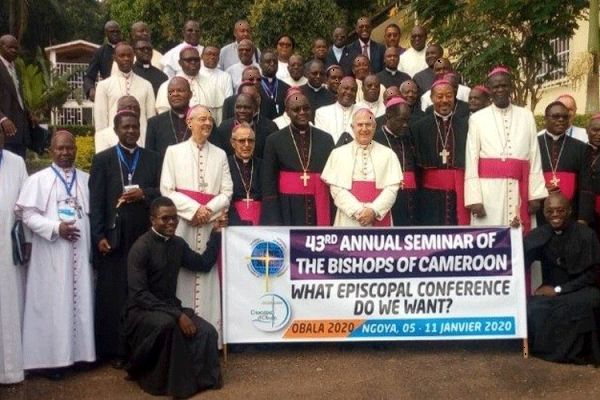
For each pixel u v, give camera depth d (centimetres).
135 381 691
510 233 751
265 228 735
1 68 933
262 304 734
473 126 793
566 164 822
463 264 747
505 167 776
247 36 1208
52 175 716
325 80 1087
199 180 738
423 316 745
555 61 1266
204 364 669
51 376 698
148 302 670
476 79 1249
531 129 789
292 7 2178
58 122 2694
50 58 3130
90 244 727
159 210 684
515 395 661
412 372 701
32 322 695
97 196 726
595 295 723
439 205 812
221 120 1016
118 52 977
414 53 1172
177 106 835
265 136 859
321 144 796
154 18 2469
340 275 740
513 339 752
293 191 785
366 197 754
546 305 729
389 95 918
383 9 2108
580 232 739
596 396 654
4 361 679
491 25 1262
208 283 738
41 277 698
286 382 682
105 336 722
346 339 740
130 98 825
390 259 743
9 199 696
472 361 727
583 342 718
